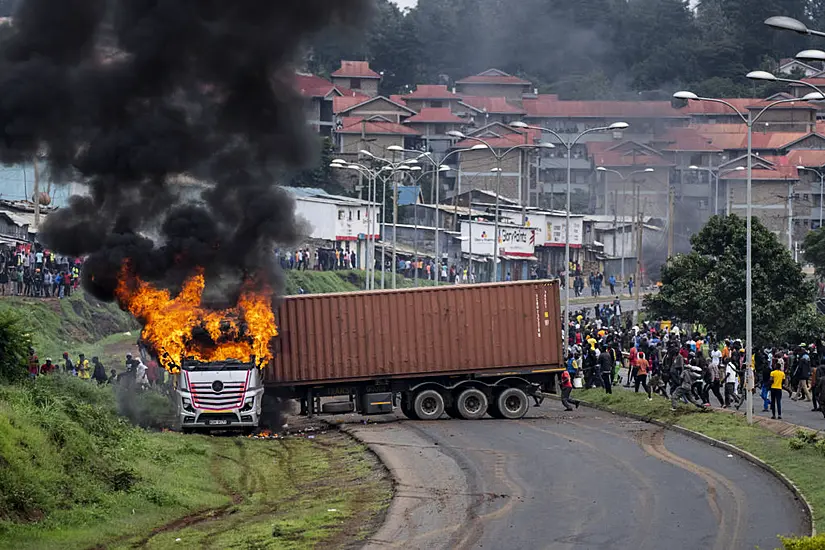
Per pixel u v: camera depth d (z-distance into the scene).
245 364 86.62
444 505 58.97
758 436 77.44
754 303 146.25
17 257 139.38
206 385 85.56
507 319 96.50
